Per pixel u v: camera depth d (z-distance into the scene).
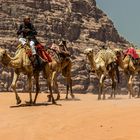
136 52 36.16
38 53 26.97
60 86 152.25
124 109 21.25
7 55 26.19
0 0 176.50
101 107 22.86
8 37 167.50
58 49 33.12
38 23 179.75
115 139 16.56
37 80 27.28
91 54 32.38
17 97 26.95
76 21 192.12
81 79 167.75
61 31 184.62
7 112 24.11
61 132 18.30
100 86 32.44
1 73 147.50
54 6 190.62
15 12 177.62
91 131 17.97
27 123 20.52
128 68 35.50
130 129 17.55
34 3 183.88
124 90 170.00
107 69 33.25
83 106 24.14
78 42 186.75
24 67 26.30
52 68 32.28
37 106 25.83
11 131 19.12
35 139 17.55
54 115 21.88
